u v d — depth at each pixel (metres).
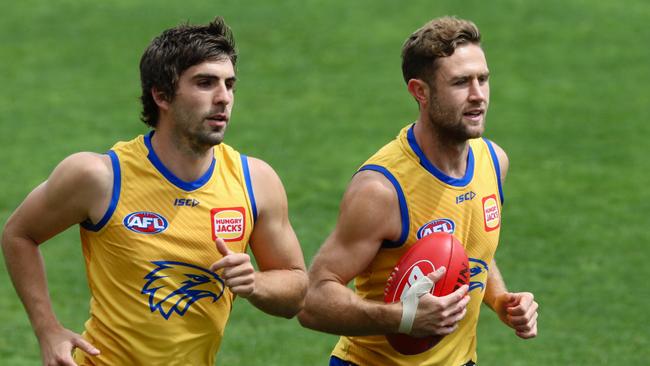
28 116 48.25
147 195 14.26
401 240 15.73
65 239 35.69
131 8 62.53
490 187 16.47
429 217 15.76
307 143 44.97
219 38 14.02
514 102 50.00
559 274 32.75
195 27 14.12
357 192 15.65
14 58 55.62
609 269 33.12
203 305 14.51
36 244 14.63
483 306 31.20
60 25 60.09
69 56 55.97
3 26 59.94
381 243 15.75
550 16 61.41
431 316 14.89
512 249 34.69
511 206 38.47
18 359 26.39
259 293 14.38
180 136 14.15
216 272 14.42
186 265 14.33
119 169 14.26
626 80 52.69
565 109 49.06
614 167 42.38
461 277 15.27
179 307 14.35
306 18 60.81
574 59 55.53
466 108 15.33
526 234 35.94
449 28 15.40
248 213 14.62
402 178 15.71
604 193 39.75
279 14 61.38
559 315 29.78
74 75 53.59
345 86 52.16
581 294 31.22
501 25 60.00
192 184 14.37
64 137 45.69
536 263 33.59
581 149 44.38
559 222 36.97
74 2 63.56
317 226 36.28
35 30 59.41
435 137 15.77
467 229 16.05
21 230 14.50
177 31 14.05
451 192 15.89
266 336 28.38
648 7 63.03
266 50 56.56
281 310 14.80
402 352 15.80
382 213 15.55
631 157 43.41
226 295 14.73
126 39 58.09
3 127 46.81
